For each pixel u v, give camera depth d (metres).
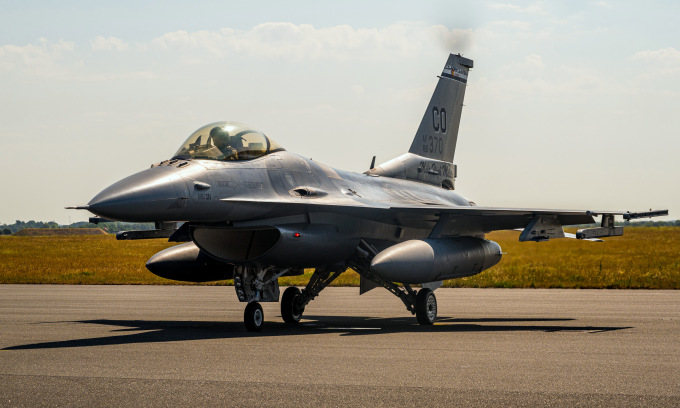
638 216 19.33
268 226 18.31
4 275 42.53
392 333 17.02
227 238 19.50
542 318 20.61
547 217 20.44
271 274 19.31
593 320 19.77
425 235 23.86
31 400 9.48
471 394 9.76
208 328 18.50
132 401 9.41
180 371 11.52
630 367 11.79
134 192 15.71
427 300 19.75
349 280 39.28
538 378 10.84
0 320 20.17
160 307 24.45
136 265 53.81
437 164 27.44
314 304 26.16
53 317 21.05
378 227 21.44
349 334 16.88
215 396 9.69
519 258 61.09
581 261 55.66
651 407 9.01
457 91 28.75
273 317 22.52
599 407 9.03
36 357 13.06
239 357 13.00
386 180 24.33
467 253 20.48
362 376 11.03
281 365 12.07
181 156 18.19
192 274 21.22
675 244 90.38
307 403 9.27
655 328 17.50
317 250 19.23
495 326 18.59
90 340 15.70
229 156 18.53
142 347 14.44
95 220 17.41
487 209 19.88
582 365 12.00
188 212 16.62
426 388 10.14
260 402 9.34
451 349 13.95
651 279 36.22
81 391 10.02
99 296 29.14
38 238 153.12
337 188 20.78
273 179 18.95
